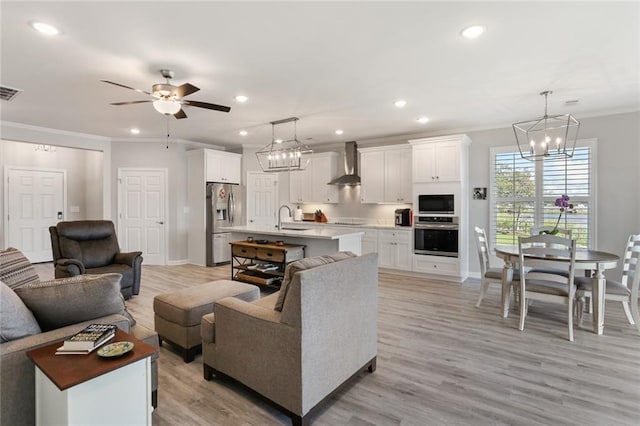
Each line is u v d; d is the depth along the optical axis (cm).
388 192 621
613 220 461
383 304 422
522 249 340
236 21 235
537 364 267
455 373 254
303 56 291
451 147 536
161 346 300
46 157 753
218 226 685
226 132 612
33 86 364
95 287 193
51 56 289
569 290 318
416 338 318
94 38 259
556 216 500
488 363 269
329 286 205
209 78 343
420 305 418
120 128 578
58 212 770
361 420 200
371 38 260
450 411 208
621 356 280
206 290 309
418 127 563
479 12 225
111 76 335
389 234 595
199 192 683
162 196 684
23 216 720
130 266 436
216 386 237
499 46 273
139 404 158
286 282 206
